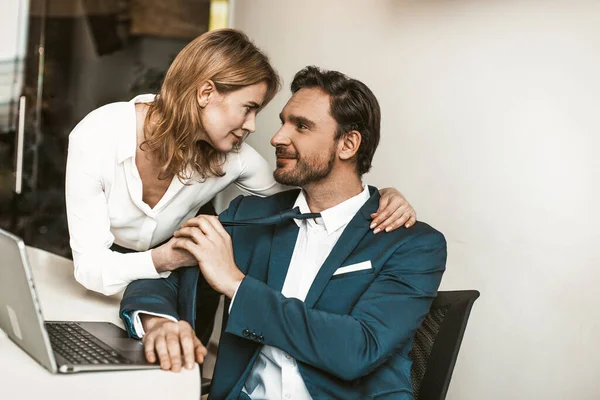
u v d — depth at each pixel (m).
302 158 1.67
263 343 1.48
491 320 2.13
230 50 1.77
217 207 3.60
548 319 1.97
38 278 1.91
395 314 1.51
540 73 2.03
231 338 1.65
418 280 1.57
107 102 4.11
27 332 1.20
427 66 2.40
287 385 1.57
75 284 1.88
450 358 1.49
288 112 1.69
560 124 1.97
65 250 4.10
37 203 4.09
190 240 1.60
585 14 1.92
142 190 1.92
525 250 2.04
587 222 1.88
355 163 1.72
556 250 1.96
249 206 1.85
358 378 1.53
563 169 1.95
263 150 3.26
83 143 1.78
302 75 1.74
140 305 1.51
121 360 1.24
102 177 1.80
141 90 4.12
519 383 2.04
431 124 2.37
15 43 4.04
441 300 1.59
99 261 1.71
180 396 1.17
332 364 1.44
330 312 1.59
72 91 4.09
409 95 2.46
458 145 2.27
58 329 1.40
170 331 1.34
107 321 1.57
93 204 1.79
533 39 2.05
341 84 1.68
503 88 2.13
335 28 2.85
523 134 2.07
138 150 1.86
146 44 4.09
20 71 4.05
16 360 1.20
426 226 1.69
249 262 1.75
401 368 1.55
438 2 2.37
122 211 1.92
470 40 2.25
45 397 1.09
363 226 1.67
